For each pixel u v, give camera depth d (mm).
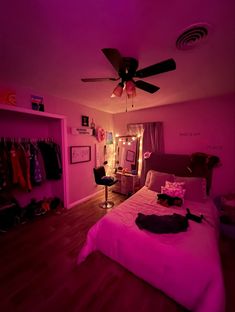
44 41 1279
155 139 3592
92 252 1898
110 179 3297
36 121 2906
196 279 1187
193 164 2912
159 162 3334
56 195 3256
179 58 1552
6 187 2330
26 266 1712
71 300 1352
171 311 1269
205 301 1105
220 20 1057
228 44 1320
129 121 4152
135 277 1577
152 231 1532
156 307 1298
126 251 1555
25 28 1123
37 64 1671
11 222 2428
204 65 1707
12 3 914
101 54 1479
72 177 3309
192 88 2445
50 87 2371
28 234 2287
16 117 2609
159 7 950
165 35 1210
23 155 2512
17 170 2396
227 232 2219
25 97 2422
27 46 1348
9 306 1307
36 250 1961
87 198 3680
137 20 1057
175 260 1284
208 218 1843
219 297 1076
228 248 1997
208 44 1322
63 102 2986
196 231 1559
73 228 2447
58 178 2959
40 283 1511
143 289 1453
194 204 2240
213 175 3016
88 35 1211
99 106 3592
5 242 2109
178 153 3393
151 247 1415
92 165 3811
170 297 1325
